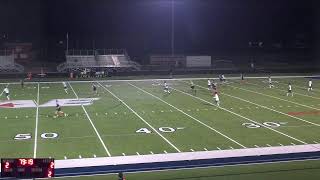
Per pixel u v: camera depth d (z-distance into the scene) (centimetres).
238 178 1559
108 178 1552
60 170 1616
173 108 2867
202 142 2034
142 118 2564
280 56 6975
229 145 1981
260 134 2186
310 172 1622
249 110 2803
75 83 4156
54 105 2966
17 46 6094
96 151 1888
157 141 2053
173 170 1652
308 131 2247
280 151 1877
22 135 2164
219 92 3550
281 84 4053
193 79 4488
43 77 4625
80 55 5544
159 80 4416
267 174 1600
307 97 3300
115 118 2564
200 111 2772
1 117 2586
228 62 6153
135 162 1717
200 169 1662
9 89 3712
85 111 2769
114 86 3944
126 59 5500
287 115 2647
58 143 2019
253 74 4962
